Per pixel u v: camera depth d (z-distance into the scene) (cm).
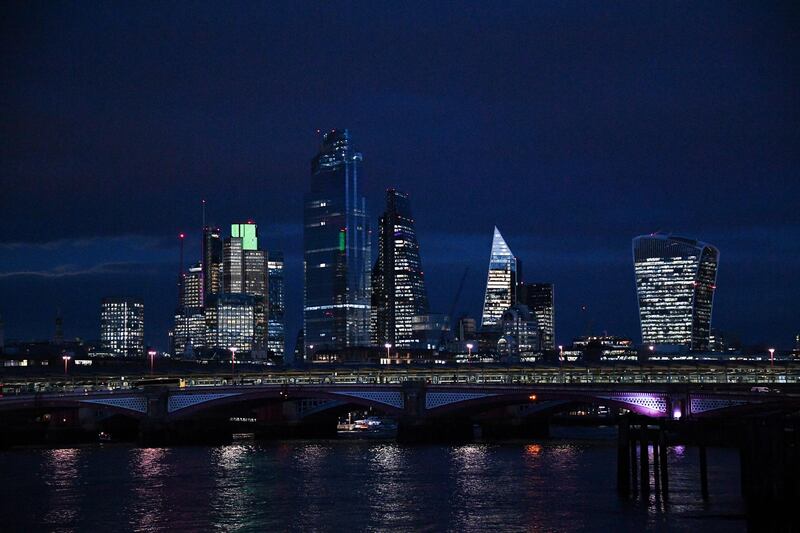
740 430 12219
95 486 16962
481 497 14725
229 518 13388
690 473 16688
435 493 15300
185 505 14562
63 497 15538
